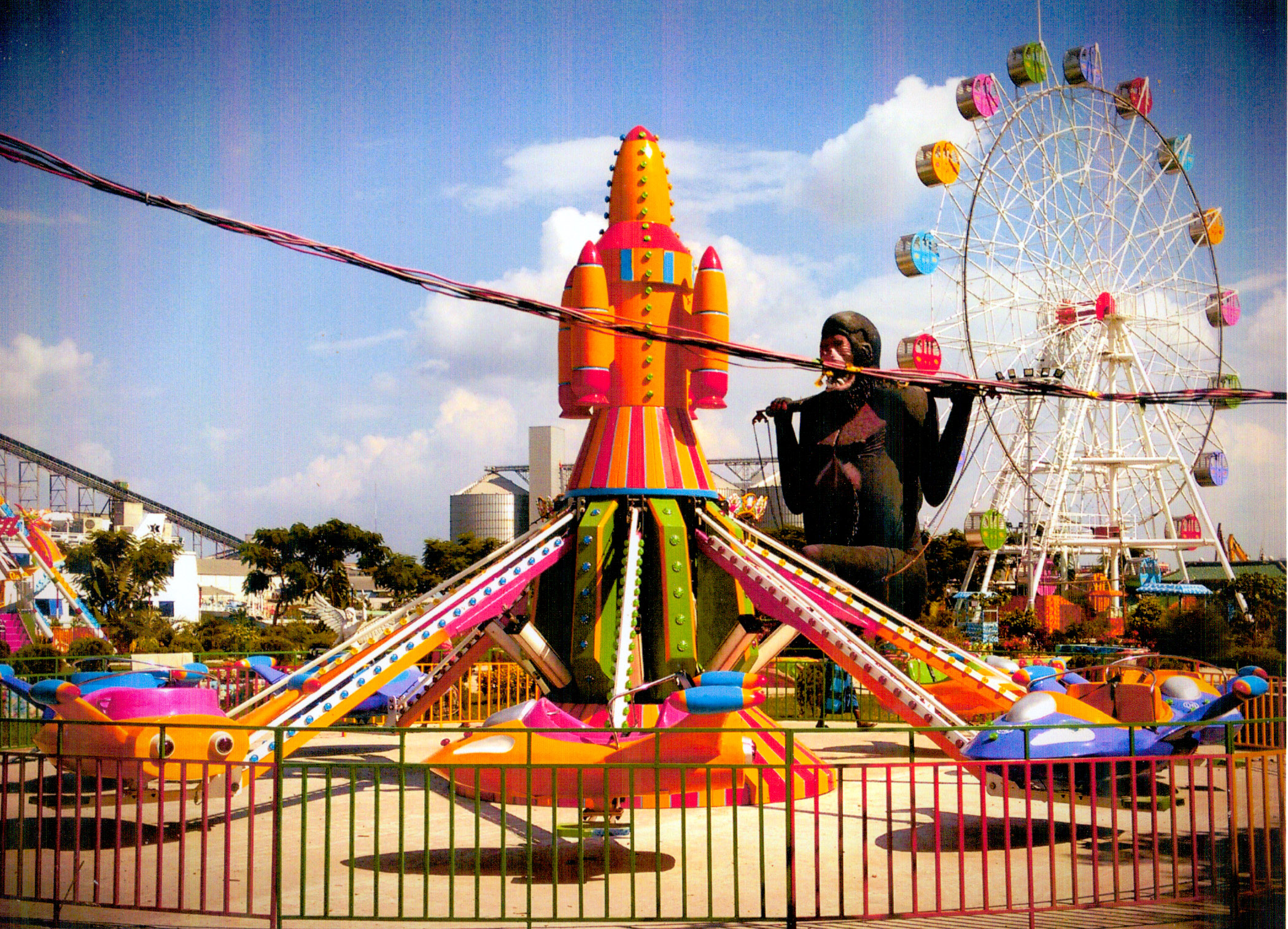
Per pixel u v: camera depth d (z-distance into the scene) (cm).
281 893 1103
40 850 1139
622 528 1931
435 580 9150
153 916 1133
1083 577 7950
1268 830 1190
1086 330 5694
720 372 1923
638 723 1759
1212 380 5294
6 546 5659
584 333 1908
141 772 1110
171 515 11944
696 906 1180
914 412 2447
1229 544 6575
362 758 2281
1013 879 1296
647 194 2008
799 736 2575
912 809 1088
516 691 3080
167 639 4884
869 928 1099
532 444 11088
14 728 2445
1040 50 4888
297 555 8438
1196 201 5197
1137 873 1124
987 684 1734
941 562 8456
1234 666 3797
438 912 1149
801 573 1916
